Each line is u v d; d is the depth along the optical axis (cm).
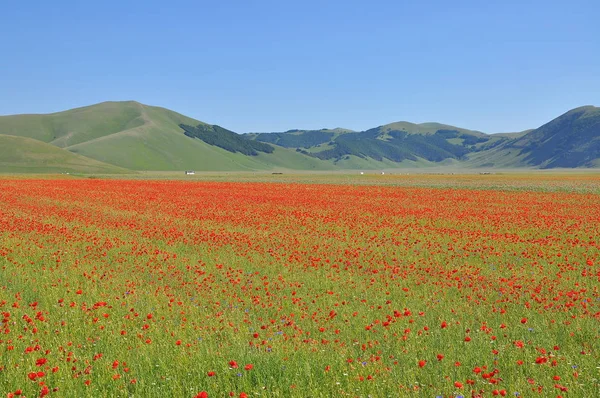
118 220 2772
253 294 1240
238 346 832
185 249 1894
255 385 700
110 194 4944
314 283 1351
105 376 724
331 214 3136
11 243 1931
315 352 815
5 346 845
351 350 841
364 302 1168
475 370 670
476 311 1087
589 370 732
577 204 4038
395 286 1323
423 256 1775
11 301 1141
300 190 5859
